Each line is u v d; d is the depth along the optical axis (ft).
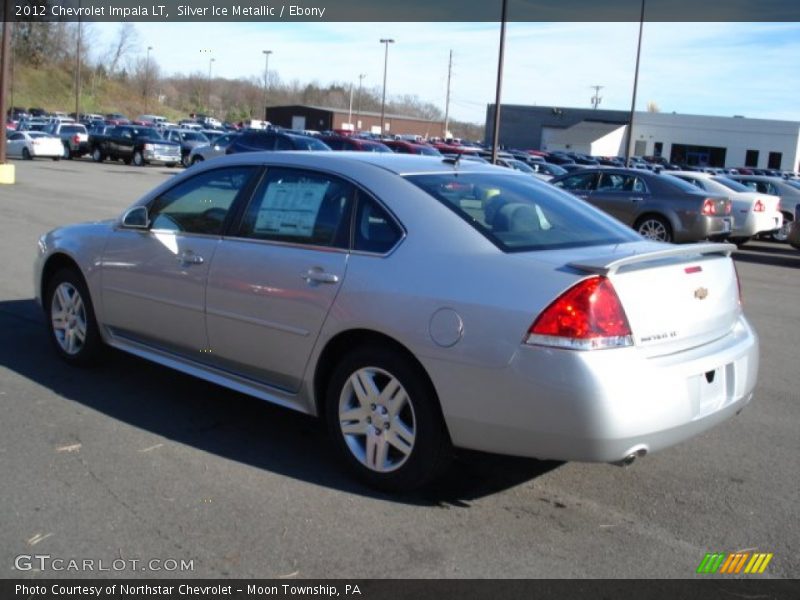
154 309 16.56
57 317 19.39
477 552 11.40
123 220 17.16
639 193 50.90
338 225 13.85
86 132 132.46
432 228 12.95
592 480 14.03
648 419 11.34
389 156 15.42
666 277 12.17
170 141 120.37
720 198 49.42
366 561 11.06
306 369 13.92
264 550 11.26
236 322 14.88
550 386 11.22
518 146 253.44
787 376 21.39
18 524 11.76
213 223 15.72
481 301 11.80
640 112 235.61
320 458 14.55
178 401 17.29
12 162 108.99
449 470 14.25
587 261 11.57
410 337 12.32
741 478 14.33
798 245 51.03
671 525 12.42
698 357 12.19
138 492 12.89
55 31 315.37
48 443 14.74
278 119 297.94
